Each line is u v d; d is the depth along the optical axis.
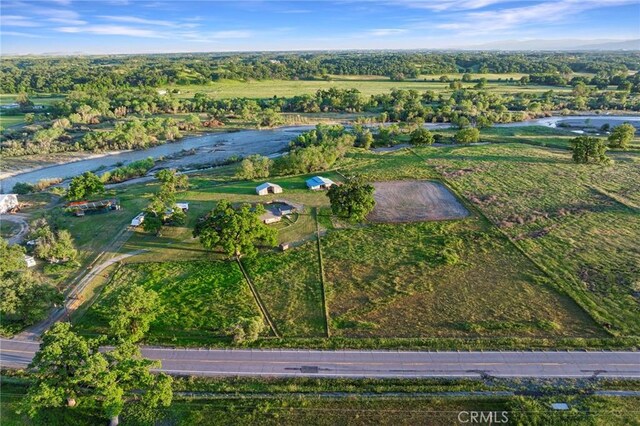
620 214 71.56
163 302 50.34
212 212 63.66
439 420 34.28
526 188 85.06
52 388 32.34
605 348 41.75
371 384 37.97
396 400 36.06
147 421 34.34
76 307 49.78
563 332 44.06
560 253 59.50
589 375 38.59
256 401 36.22
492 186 86.75
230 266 58.12
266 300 50.72
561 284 52.06
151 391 33.56
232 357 41.56
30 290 46.28
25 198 86.88
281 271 56.75
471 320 46.19
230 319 47.06
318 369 39.84
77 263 58.97
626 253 58.88
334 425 33.94
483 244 62.88
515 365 39.91
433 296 50.66
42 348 33.59
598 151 98.00
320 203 79.12
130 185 97.00
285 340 43.69
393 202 79.62
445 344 42.56
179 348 42.88
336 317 47.34
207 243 56.81
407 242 63.97
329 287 53.03
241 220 57.97
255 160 98.31
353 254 60.81
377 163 105.31
